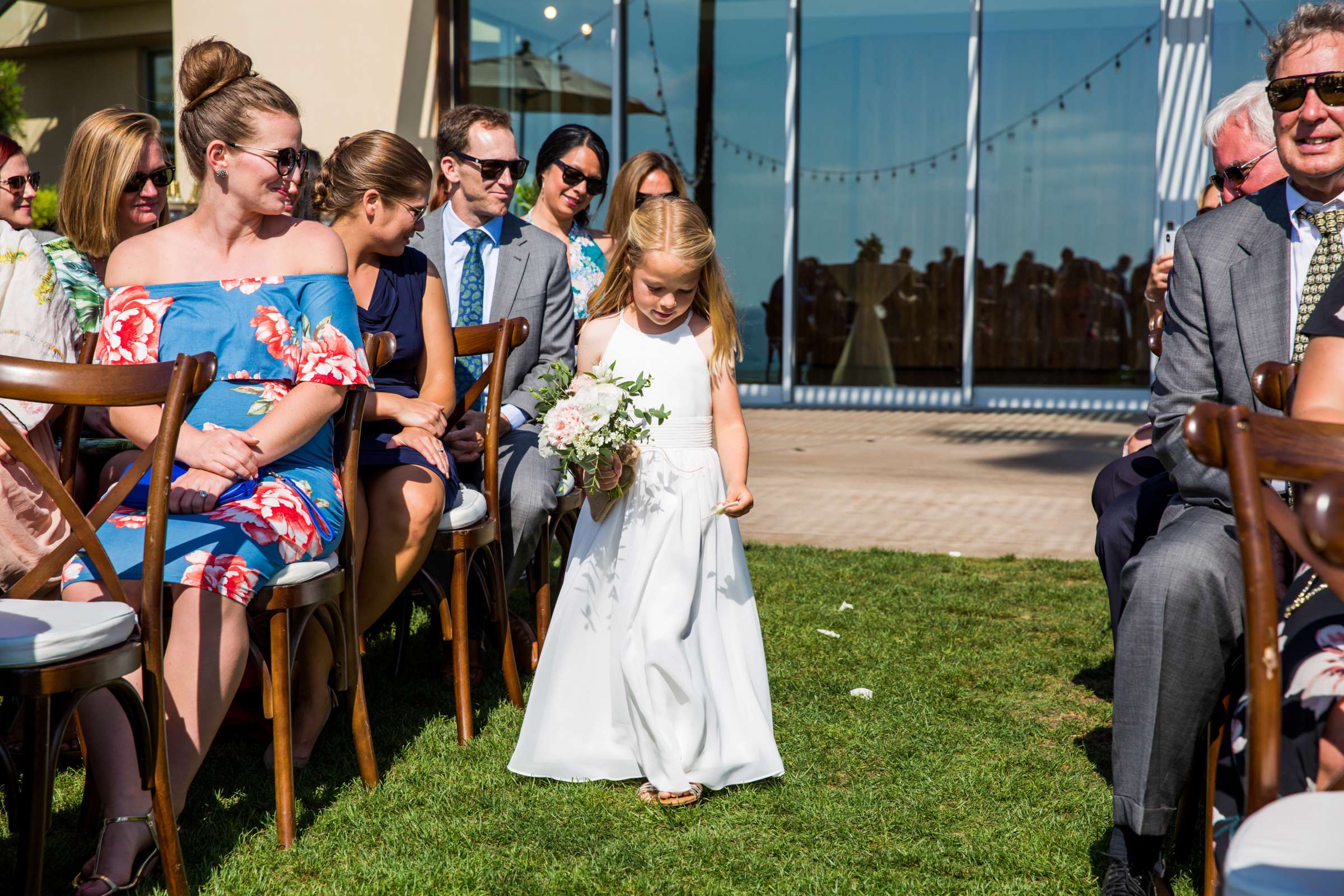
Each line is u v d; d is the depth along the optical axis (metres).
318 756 3.01
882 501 6.82
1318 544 1.20
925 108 12.03
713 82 11.82
